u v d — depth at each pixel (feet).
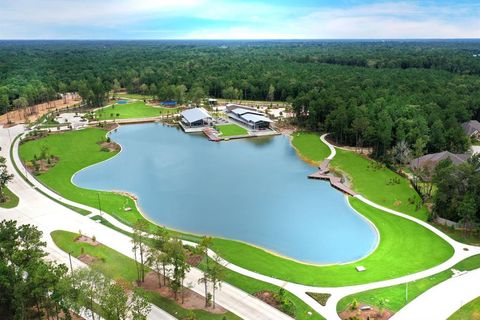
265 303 203.31
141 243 227.61
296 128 582.76
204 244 223.10
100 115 637.71
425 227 282.15
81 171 407.03
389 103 537.65
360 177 386.11
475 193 273.54
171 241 213.87
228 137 541.75
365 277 227.20
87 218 295.48
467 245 257.14
